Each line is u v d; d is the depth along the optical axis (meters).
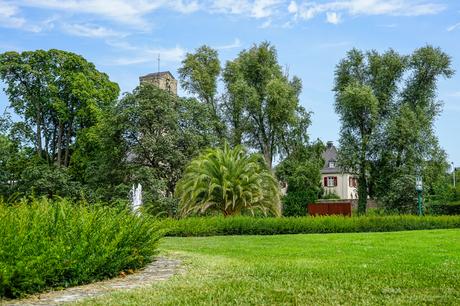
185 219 25.34
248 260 11.66
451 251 13.85
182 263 10.97
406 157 43.31
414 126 43.09
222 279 8.34
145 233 10.58
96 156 41.06
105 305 6.29
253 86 48.19
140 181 35.75
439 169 43.81
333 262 11.06
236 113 47.25
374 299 6.54
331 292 7.03
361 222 26.75
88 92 44.47
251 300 6.47
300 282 7.91
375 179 45.00
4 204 9.09
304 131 47.16
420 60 46.28
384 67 45.94
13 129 45.91
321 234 23.84
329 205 43.84
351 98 43.97
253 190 29.03
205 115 41.00
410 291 7.14
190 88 48.28
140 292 7.18
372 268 9.69
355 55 47.53
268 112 46.03
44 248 7.67
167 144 36.94
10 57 44.50
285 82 48.75
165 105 38.03
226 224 25.14
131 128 37.00
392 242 17.39
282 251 14.46
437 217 28.30
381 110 46.56
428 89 46.62
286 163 46.66
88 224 8.98
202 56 48.69
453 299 6.55
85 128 43.69
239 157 29.98
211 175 28.92
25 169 40.50
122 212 10.52
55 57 45.03
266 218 26.22
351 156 44.88
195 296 6.80
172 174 38.78
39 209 9.04
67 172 41.62
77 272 8.05
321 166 47.53
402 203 38.06
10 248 7.18
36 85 44.62
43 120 46.69
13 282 6.92
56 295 7.15
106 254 8.59
